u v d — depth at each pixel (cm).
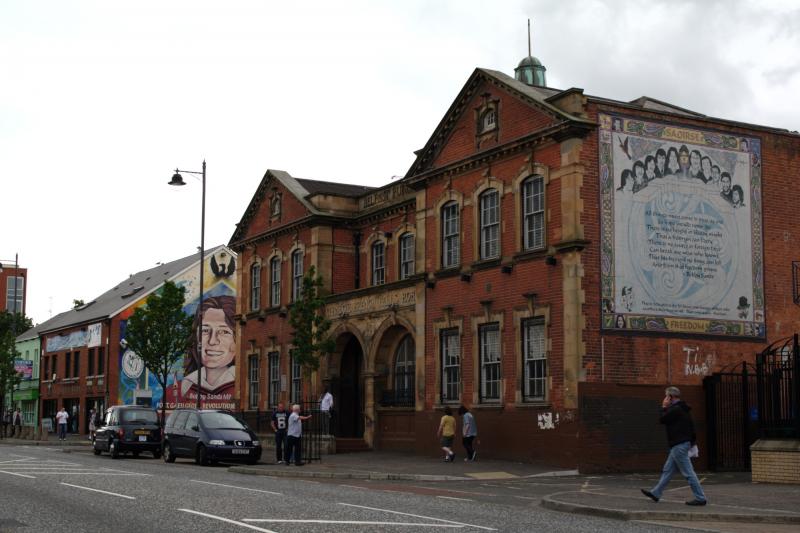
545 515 1504
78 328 6631
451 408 3155
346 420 3878
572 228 2711
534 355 2848
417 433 3294
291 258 4294
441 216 3297
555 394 2725
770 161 3091
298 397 4144
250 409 4547
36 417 7338
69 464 2794
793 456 2120
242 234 4769
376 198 4038
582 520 1442
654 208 2847
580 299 2684
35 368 7419
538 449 2764
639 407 2709
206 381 6172
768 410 2234
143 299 6128
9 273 11156
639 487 2111
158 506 1482
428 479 2392
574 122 2725
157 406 6053
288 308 4191
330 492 1861
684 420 1634
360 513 1412
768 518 1458
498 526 1284
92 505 1497
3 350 6606
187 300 6162
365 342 3650
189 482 2038
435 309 3269
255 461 2978
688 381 2823
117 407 3612
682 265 2872
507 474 2519
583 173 2742
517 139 2914
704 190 2944
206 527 1214
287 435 2870
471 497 1864
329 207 4128
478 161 3100
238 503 1542
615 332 2728
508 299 2944
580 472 2595
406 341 3556
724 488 2002
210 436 2944
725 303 2933
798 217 3114
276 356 4381
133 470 2519
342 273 4109
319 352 3678
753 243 3014
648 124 2873
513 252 2942
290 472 2555
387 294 3550
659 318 2806
